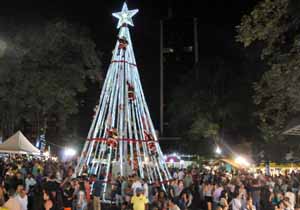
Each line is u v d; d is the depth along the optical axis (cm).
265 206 1847
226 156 3866
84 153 2323
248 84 3372
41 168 2256
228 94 3759
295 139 1289
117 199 1975
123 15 2566
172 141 7650
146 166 2344
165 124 11731
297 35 903
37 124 3459
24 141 2464
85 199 1656
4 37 3070
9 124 3366
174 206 1422
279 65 945
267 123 1109
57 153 4406
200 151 4269
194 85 4191
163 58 12631
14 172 1797
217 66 4022
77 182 1697
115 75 2441
